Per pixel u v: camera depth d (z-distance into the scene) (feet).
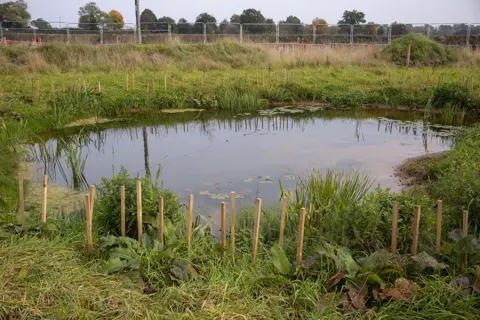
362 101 47.47
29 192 22.33
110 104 42.32
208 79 53.62
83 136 35.14
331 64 67.10
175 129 38.29
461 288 12.19
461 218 16.81
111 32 102.73
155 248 14.12
